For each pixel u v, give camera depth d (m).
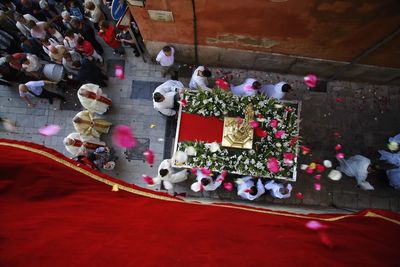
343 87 7.74
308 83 7.64
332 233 2.73
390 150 7.17
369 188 6.88
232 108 6.29
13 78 7.77
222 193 7.22
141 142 7.61
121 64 7.96
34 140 7.69
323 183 7.29
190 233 2.43
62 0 7.55
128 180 7.44
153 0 5.63
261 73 7.87
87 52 7.00
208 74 6.50
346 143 7.48
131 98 7.82
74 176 3.27
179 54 7.59
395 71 6.96
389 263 2.27
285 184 6.57
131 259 1.90
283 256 2.15
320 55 6.84
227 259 2.04
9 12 6.97
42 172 2.92
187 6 5.70
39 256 1.77
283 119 6.23
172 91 6.78
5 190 2.51
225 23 6.11
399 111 7.62
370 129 7.55
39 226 2.06
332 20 5.54
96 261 1.82
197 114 6.31
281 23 5.87
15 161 2.85
